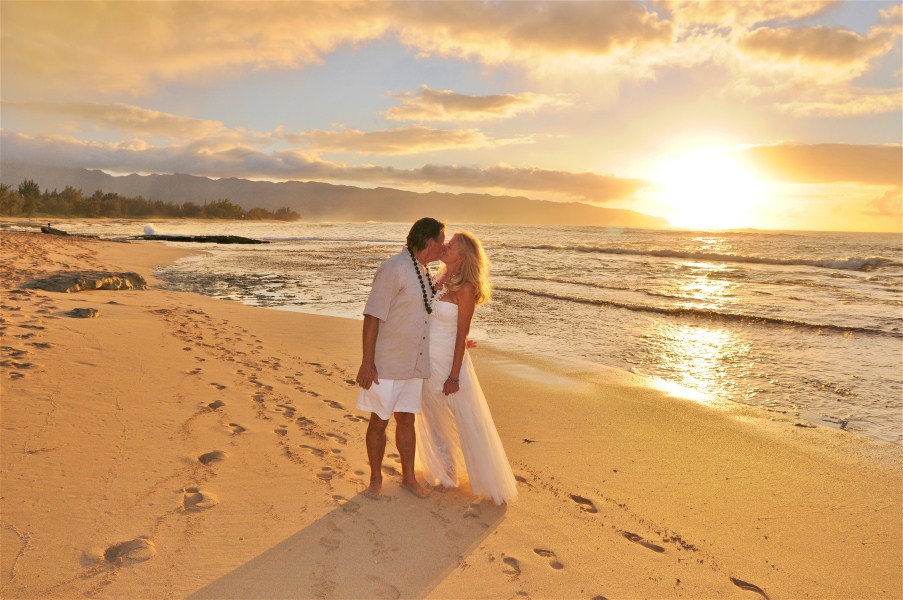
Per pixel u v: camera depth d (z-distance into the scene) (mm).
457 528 3592
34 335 7156
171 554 2965
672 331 11492
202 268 23406
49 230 40906
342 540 3271
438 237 3814
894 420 6492
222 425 4832
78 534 3041
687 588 3158
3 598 2502
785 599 3139
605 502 4203
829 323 12547
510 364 8688
